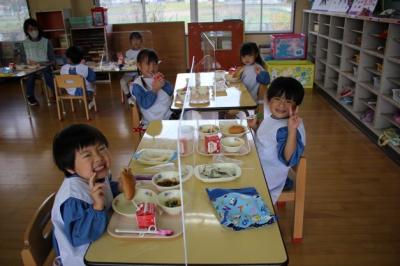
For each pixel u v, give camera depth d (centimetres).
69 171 125
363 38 378
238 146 178
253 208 126
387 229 220
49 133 405
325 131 383
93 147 122
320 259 196
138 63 290
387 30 343
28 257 116
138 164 169
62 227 120
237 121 222
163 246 110
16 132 412
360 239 212
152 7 666
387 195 257
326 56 530
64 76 429
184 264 102
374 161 311
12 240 222
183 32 649
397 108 339
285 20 659
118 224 122
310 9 601
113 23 669
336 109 458
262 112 278
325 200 252
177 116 266
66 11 616
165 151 180
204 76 361
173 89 315
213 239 112
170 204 132
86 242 115
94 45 622
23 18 651
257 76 330
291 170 212
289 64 562
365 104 391
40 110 495
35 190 281
